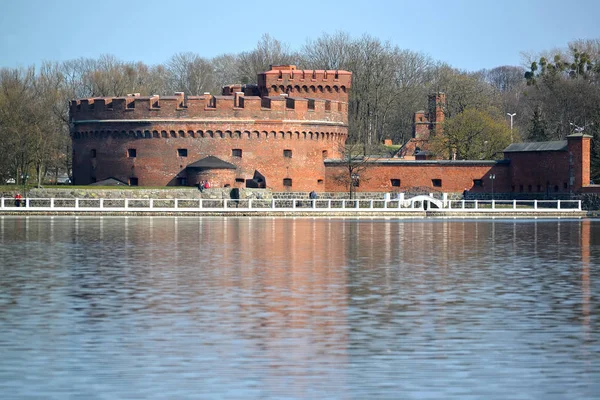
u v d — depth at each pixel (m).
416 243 189.25
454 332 91.00
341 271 137.62
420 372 76.31
